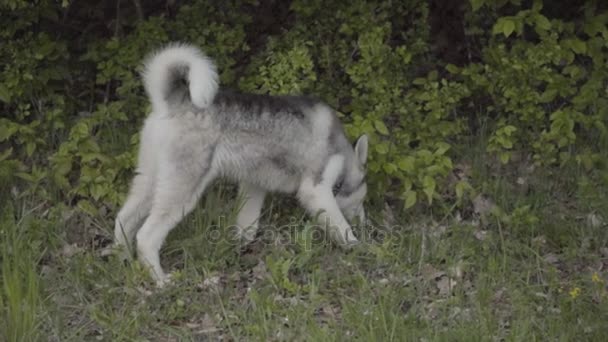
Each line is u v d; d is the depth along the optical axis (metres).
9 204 14.43
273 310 12.13
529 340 11.38
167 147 13.02
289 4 18.53
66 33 17.94
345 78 17.11
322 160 13.99
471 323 11.62
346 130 15.30
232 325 12.04
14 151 16.25
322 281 13.05
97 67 16.98
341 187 14.44
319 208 14.00
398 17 17.83
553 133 16.03
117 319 11.96
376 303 12.47
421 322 11.84
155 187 13.42
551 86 16.44
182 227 14.10
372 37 16.14
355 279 12.99
